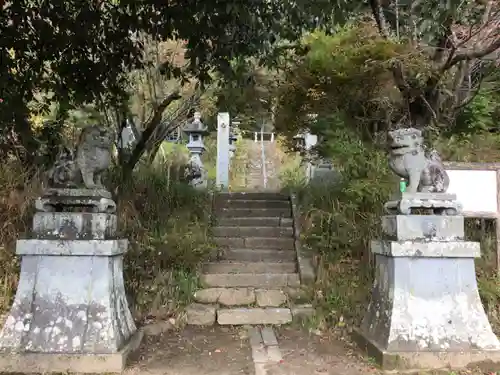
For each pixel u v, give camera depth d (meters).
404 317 4.11
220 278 6.23
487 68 6.55
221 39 4.90
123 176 6.83
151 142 8.22
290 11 4.96
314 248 6.54
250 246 7.15
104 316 4.03
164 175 7.89
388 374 3.92
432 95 6.12
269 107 7.81
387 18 6.28
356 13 6.12
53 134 6.25
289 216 7.98
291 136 8.03
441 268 4.23
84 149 4.27
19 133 5.67
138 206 6.79
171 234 6.23
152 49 7.84
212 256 6.72
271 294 5.87
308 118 7.29
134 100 8.33
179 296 5.70
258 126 19.62
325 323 5.24
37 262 4.09
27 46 5.17
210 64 5.57
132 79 7.84
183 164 10.05
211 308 5.59
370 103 6.63
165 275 5.86
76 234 4.12
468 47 5.94
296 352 4.60
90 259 4.11
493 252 5.53
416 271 4.20
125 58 5.80
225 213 8.05
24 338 3.95
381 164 5.96
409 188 4.33
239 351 4.65
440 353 3.99
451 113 6.46
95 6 5.21
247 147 20.09
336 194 6.57
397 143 4.36
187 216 7.03
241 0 4.42
